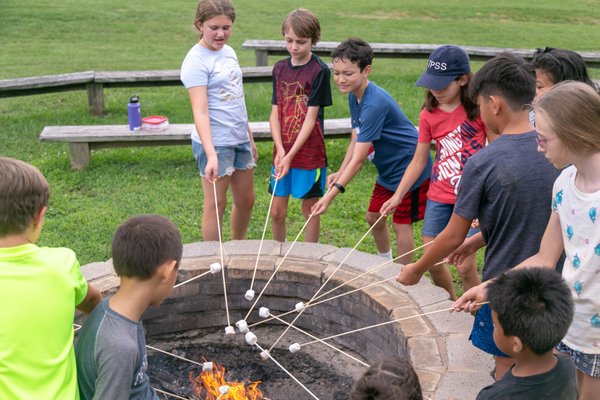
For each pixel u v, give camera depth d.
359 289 3.99
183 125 7.48
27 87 8.45
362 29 14.84
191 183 6.73
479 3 18.33
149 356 4.23
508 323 2.26
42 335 2.49
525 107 2.95
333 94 9.81
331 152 7.49
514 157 2.90
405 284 3.44
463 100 4.09
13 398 2.42
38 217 2.60
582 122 2.54
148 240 2.54
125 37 13.92
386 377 2.08
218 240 4.98
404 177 4.43
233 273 4.30
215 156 4.51
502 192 2.92
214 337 4.41
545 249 2.89
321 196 4.99
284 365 4.16
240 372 4.13
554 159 2.65
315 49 10.32
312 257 4.38
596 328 2.77
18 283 2.48
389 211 4.40
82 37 13.80
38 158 7.30
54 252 2.65
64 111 9.20
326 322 4.29
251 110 9.13
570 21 16.73
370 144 4.55
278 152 4.84
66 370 2.53
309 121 4.71
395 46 10.22
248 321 4.46
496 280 2.38
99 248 5.43
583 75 3.85
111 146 7.14
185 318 4.36
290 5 17.50
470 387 3.12
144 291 2.58
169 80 8.91
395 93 9.84
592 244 2.67
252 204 5.13
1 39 13.40
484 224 3.07
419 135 4.37
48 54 12.39
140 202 6.26
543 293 2.25
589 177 2.66
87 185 6.65
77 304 2.77
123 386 2.46
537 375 2.28
